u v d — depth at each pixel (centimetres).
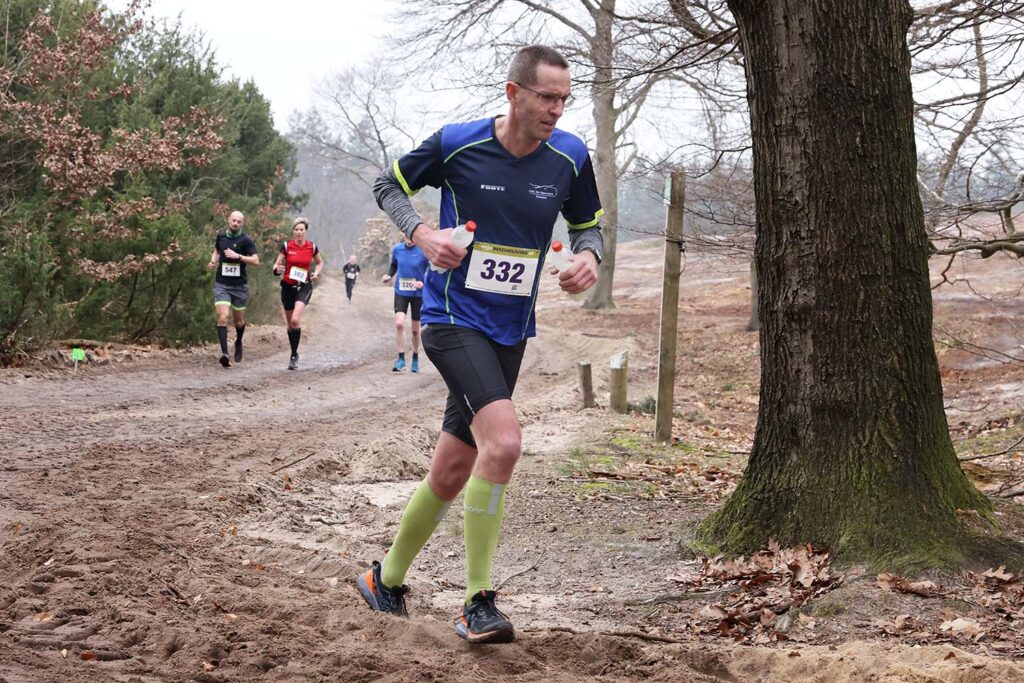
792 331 575
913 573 509
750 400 1772
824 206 558
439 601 519
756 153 582
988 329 2245
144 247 1820
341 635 415
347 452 948
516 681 369
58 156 1689
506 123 404
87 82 2108
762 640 455
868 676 375
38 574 472
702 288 4469
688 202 1085
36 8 1891
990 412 1451
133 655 373
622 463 991
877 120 553
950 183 916
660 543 630
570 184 420
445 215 415
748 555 572
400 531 440
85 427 984
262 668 364
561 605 525
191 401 1258
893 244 559
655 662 404
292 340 1752
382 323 3650
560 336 2967
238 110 3177
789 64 558
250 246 1733
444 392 1526
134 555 521
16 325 1440
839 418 563
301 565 550
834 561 536
